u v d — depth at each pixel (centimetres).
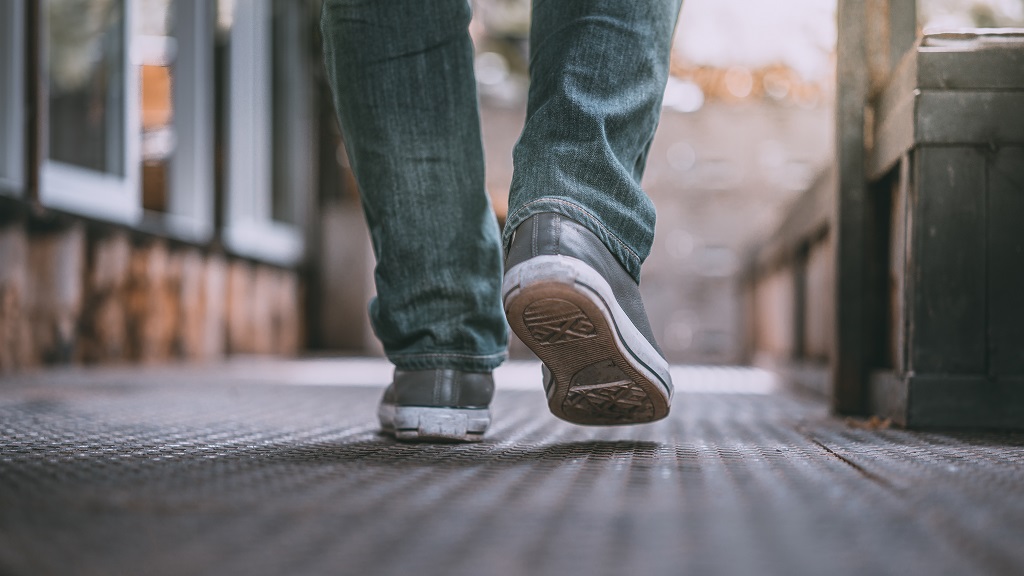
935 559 59
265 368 411
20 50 339
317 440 132
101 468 97
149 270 428
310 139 625
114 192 403
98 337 392
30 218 348
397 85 133
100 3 398
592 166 117
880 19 187
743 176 648
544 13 126
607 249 118
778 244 399
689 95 652
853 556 60
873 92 187
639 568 56
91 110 395
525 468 100
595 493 83
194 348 472
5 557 58
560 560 58
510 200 119
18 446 118
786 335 382
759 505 77
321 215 640
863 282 186
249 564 57
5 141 337
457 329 134
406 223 135
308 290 634
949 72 154
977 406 151
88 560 58
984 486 87
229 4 508
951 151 154
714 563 58
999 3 385
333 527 67
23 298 342
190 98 478
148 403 209
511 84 690
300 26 613
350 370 397
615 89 121
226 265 518
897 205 170
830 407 192
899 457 110
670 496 81
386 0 133
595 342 116
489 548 61
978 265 153
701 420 175
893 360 174
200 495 80
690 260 651
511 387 290
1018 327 152
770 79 645
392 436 140
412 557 59
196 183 480
